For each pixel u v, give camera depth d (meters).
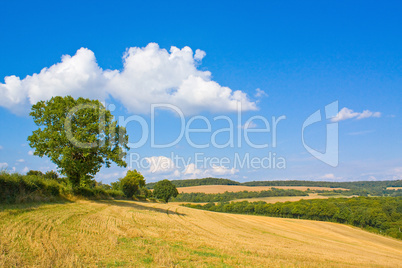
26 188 25.95
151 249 14.40
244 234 29.23
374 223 65.88
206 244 18.16
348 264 18.92
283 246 23.59
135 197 79.06
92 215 22.95
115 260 11.64
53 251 11.21
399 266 22.12
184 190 145.00
